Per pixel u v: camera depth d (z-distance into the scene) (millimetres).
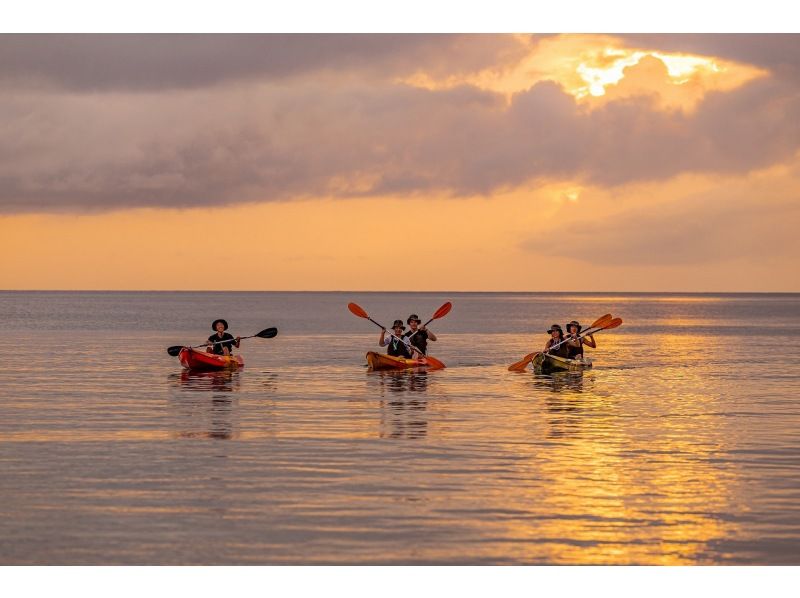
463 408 20766
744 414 20078
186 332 64062
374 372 30578
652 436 16875
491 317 117312
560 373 31031
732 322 100062
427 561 9695
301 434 16906
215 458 14586
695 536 10469
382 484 12805
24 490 12430
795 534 10555
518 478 13195
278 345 48719
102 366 32906
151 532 10547
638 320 108688
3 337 55781
